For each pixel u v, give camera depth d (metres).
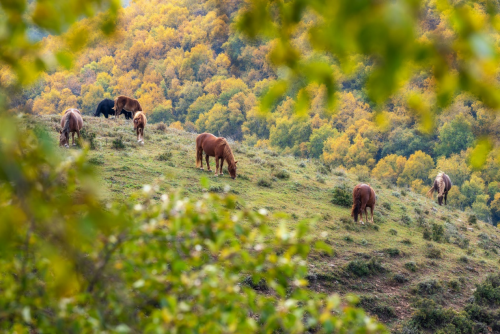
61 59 1.41
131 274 2.70
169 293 2.72
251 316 7.92
